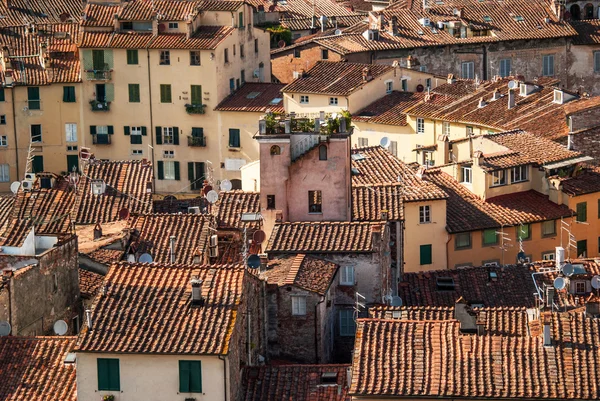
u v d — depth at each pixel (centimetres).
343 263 13550
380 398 10906
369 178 17625
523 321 11850
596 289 14112
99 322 11406
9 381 11550
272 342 12938
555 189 18225
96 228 15512
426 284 14775
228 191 16388
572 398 10794
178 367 11206
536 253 18025
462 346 11138
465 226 17488
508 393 10831
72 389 11481
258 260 13175
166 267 11838
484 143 19312
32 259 12988
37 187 17200
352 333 13562
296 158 14938
